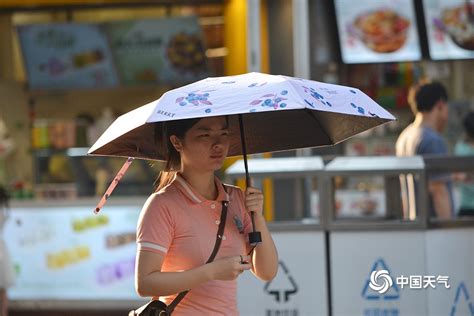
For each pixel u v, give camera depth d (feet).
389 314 57.77
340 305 57.98
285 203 77.25
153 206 35.76
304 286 58.18
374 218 64.08
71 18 91.66
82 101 96.02
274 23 79.56
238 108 33.12
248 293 58.44
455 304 57.36
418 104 66.33
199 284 34.99
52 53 92.58
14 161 95.04
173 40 90.22
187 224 35.86
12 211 84.89
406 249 57.67
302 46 79.56
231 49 84.02
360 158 60.64
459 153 87.71
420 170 57.41
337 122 40.01
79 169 90.58
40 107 96.12
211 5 87.86
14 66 93.97
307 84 35.35
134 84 92.27
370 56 87.61
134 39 90.89
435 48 87.61
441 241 57.57
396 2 86.99
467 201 71.26
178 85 91.86
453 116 88.17
